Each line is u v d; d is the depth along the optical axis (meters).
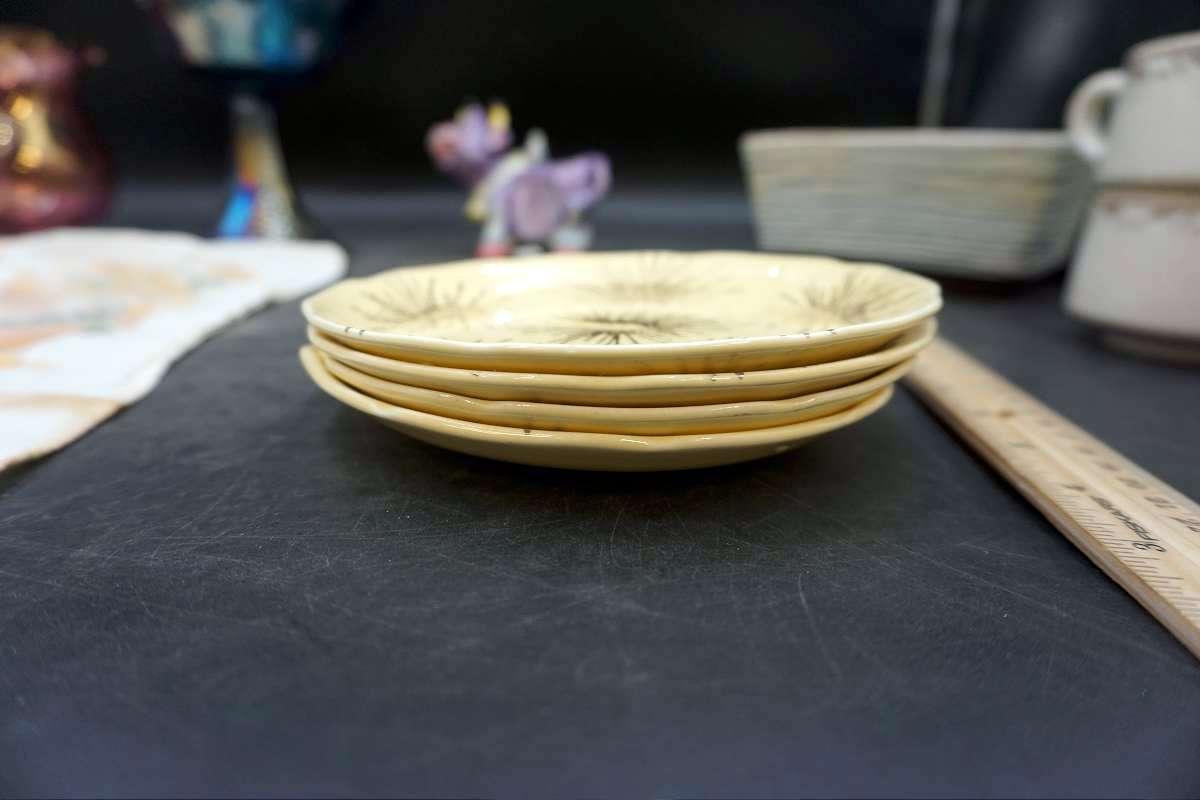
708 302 0.22
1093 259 0.26
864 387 0.14
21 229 0.40
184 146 0.60
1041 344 0.28
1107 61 0.40
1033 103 0.44
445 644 0.12
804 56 0.54
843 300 0.20
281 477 0.17
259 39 0.39
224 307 0.30
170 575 0.13
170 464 0.18
